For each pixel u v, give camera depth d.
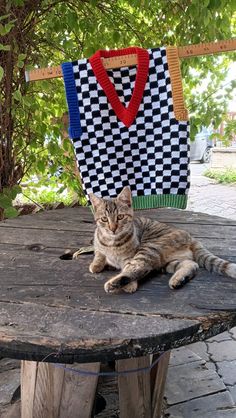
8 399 2.00
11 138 2.89
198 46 1.89
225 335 2.72
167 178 1.97
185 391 2.12
